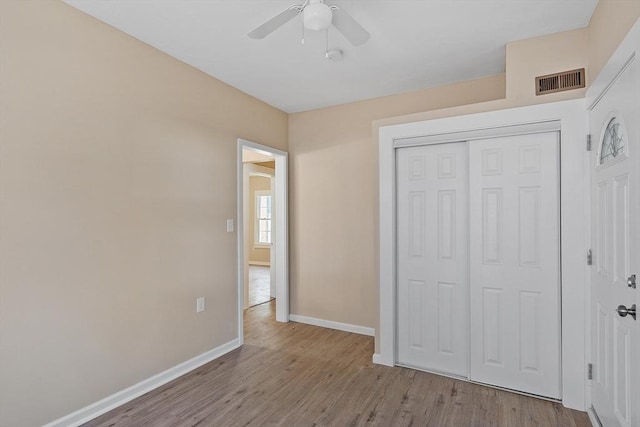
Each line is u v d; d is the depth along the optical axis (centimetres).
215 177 320
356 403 239
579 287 227
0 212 182
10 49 185
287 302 429
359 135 389
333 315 404
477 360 265
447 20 234
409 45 267
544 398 241
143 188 255
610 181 184
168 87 276
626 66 158
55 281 204
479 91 330
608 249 188
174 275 279
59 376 205
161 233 268
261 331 393
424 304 290
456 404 237
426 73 319
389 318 298
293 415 225
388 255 298
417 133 285
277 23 185
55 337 204
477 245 264
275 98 380
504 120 251
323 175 411
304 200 424
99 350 226
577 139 229
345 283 397
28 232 192
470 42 263
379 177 303
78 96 216
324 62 296
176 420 220
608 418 190
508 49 261
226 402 241
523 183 248
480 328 264
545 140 242
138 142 252
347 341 361
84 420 217
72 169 212
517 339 251
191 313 294
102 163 229
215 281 318
